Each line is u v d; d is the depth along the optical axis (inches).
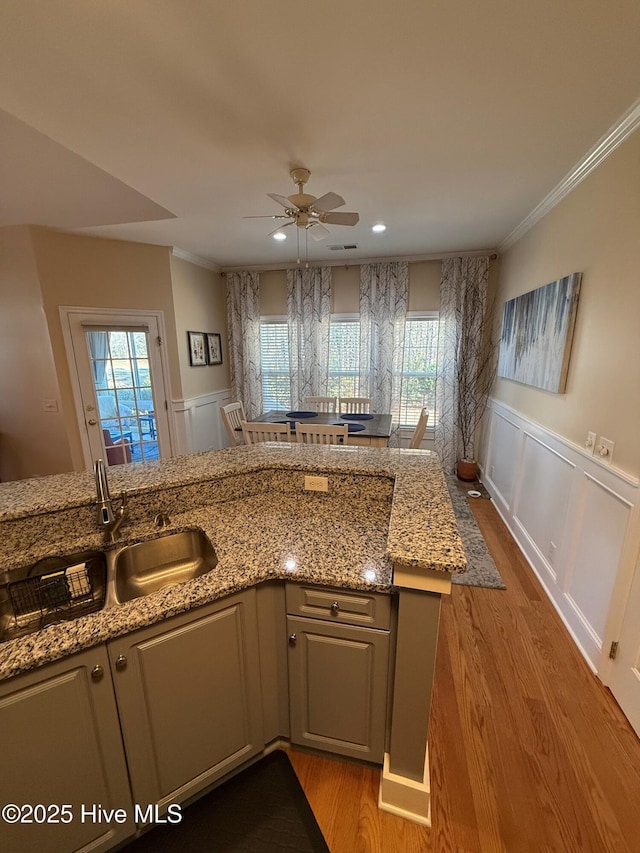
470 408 176.1
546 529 99.0
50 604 49.1
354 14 46.3
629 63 54.7
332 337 191.5
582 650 76.7
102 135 72.4
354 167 87.0
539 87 59.9
